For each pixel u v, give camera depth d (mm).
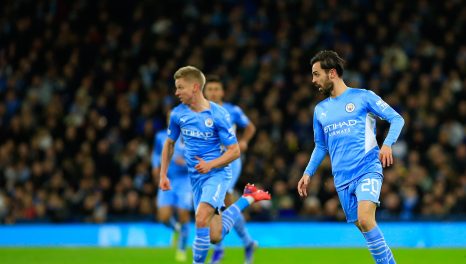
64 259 37594
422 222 47000
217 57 64438
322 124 24453
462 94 61156
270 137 56312
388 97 59000
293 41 65625
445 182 52562
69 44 65500
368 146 23656
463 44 66562
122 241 47625
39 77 62375
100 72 62406
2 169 54562
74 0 68625
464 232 46781
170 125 26891
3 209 51750
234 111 33781
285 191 50812
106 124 58156
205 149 26281
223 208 28969
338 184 24000
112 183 54000
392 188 50906
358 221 23531
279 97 59562
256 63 62219
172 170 37812
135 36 65375
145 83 62500
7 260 36969
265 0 69000
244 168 52594
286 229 47031
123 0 69188
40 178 53156
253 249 32562
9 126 58938
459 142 57531
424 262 35688
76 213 51625
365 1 68938
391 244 46531
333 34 65188
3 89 62781
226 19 67875
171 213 38656
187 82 25938
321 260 36906
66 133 58406
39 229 48188
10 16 67188
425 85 60250
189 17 68188
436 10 68750
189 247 45438
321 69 24297
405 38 66000
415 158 52906
